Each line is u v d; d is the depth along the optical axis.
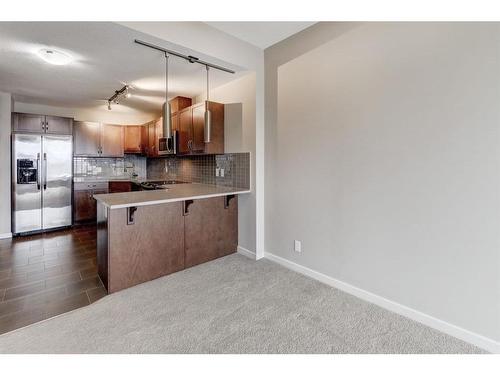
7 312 2.02
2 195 3.92
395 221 1.99
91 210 4.94
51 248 3.52
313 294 2.32
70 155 4.61
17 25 2.05
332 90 2.37
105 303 2.17
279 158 2.93
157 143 4.71
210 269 2.87
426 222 1.83
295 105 2.71
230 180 3.46
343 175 2.32
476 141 1.60
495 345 1.58
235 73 3.04
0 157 3.89
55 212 4.47
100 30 2.12
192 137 3.56
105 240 2.42
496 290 1.57
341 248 2.38
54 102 4.54
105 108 5.06
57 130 4.45
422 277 1.87
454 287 1.73
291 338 1.75
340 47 2.29
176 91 3.79
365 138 2.14
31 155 4.20
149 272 2.59
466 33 1.61
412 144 1.87
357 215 2.24
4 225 3.96
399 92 1.92
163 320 1.94
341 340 1.73
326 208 2.48
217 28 2.57
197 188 3.32
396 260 2.00
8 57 2.66
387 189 2.03
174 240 2.78
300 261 2.76
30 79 3.33
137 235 2.50
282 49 2.81
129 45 2.37
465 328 1.69
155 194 2.76
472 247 1.64
